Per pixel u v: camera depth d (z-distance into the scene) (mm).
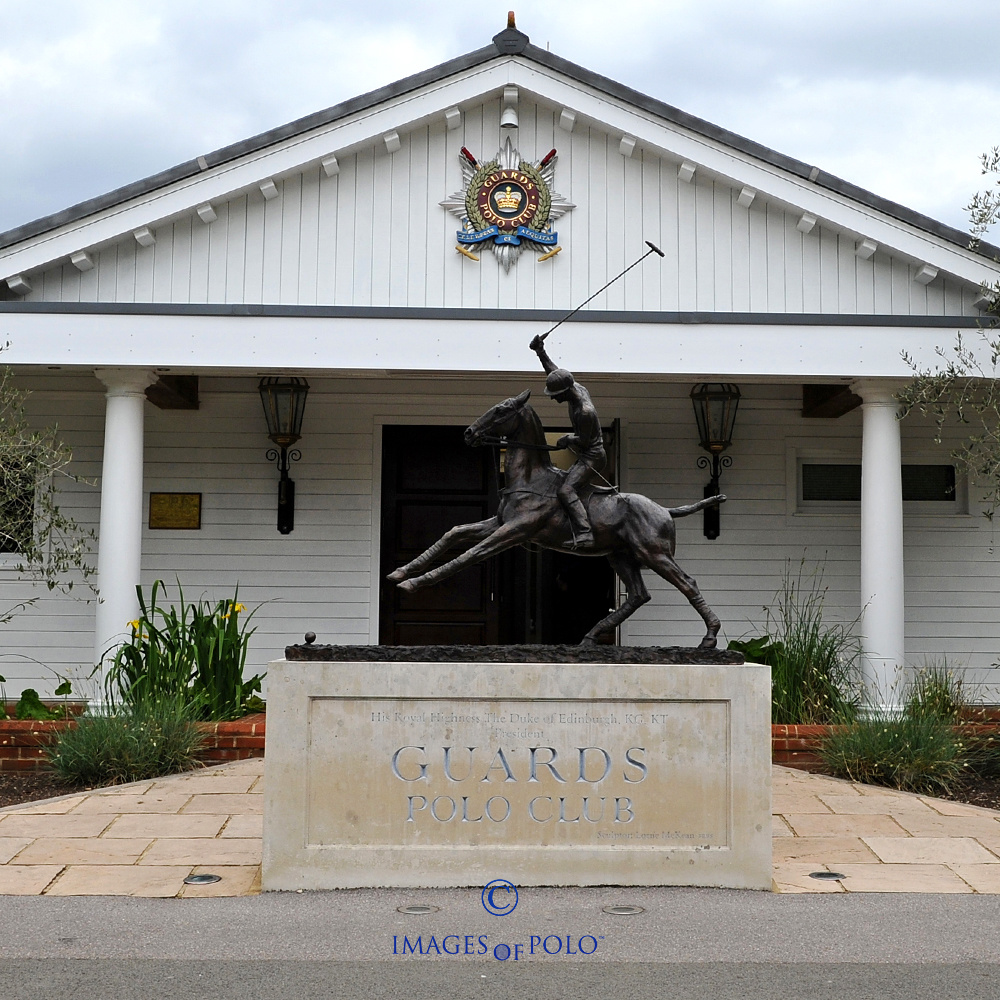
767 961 5082
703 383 11977
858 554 12633
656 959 5105
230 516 12500
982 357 10086
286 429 12039
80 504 12188
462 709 6148
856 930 5504
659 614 12578
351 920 5602
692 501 12625
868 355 10148
